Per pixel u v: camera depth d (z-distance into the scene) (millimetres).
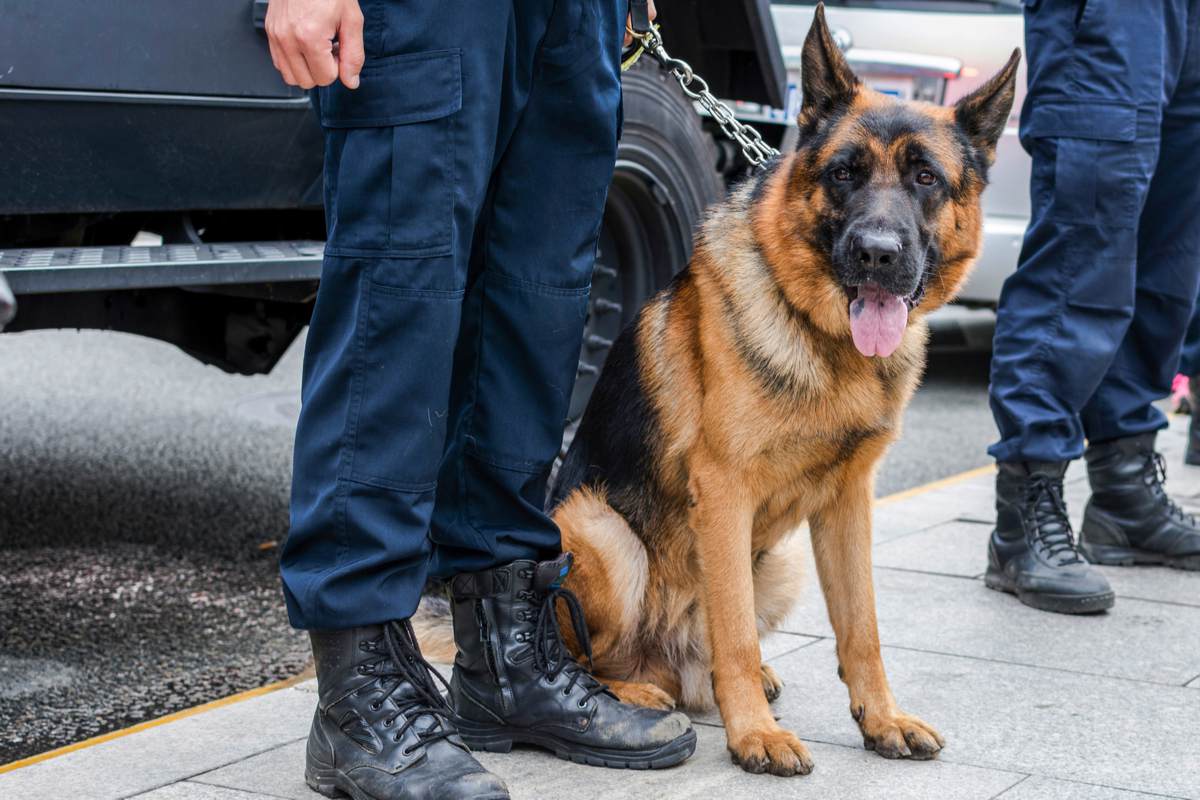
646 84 4117
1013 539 3637
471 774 2217
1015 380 3666
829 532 2754
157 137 3115
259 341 4305
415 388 2219
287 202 3475
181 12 3078
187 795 2299
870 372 2643
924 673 3012
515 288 2439
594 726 2484
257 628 3598
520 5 2287
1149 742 2613
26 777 2367
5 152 2879
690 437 2703
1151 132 3557
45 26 2857
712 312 2699
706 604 2656
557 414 2529
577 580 2809
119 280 2992
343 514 2230
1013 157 6961
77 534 4398
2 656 3303
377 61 2152
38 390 6883
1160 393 4000
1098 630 3357
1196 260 3869
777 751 2447
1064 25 3576
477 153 2193
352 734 2262
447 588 2604
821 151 2680
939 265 2781
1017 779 2426
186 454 5629
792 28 7344
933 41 7062
